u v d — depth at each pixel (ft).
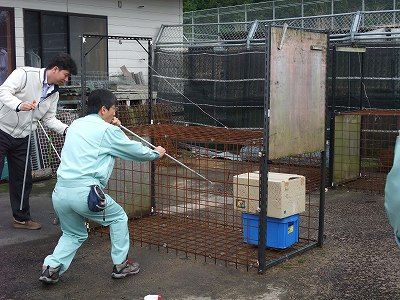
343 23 33.24
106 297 12.23
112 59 33.91
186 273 13.61
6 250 15.52
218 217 18.56
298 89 13.69
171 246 15.56
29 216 17.67
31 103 15.52
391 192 7.43
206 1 72.74
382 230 17.31
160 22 36.29
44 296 12.31
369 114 23.09
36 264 14.40
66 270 13.21
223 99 31.50
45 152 25.82
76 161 12.04
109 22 33.53
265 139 12.78
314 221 18.44
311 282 12.95
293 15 39.06
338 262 14.30
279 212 14.23
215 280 13.14
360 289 12.53
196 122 32.78
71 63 16.28
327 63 14.85
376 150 26.40
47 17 30.68
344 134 24.21
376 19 32.53
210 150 21.50
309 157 24.27
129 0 34.37
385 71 27.89
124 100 30.25
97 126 12.30
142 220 18.30
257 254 14.78
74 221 12.55
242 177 14.82
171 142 19.27
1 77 28.99
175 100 33.50
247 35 32.96
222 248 15.35
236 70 30.96
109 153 12.32
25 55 29.78
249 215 15.05
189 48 33.91
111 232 13.09
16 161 17.01
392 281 12.99
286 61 13.12
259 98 30.25
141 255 14.94
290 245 14.93
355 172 25.18
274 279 13.16
